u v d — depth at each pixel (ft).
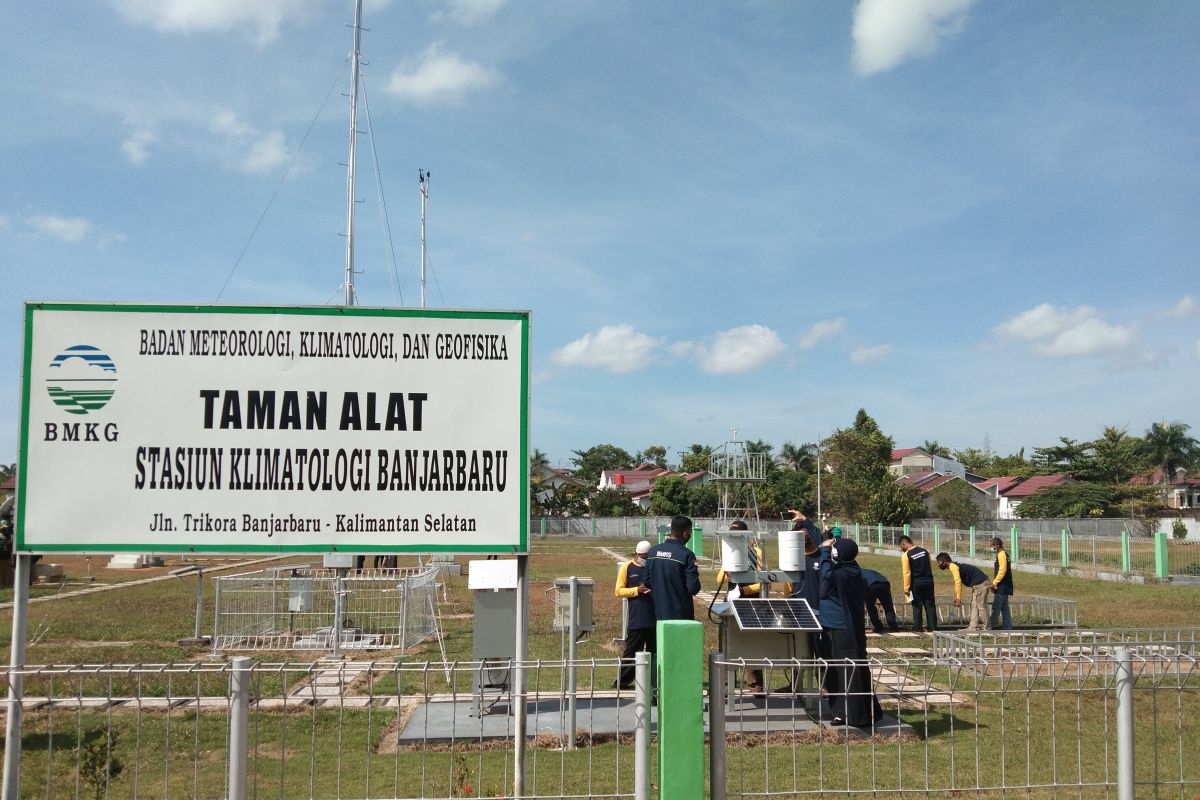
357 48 84.53
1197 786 22.17
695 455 289.33
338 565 46.19
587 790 21.91
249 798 21.54
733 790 21.59
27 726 27.78
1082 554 111.65
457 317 20.98
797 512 33.91
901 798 21.18
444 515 20.62
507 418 20.89
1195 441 224.53
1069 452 245.45
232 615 48.39
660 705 17.11
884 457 250.16
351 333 20.77
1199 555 97.60
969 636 40.60
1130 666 18.92
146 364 20.44
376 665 18.74
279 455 20.47
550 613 62.28
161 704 30.91
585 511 254.47
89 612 62.59
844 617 27.89
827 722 27.66
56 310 20.34
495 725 27.91
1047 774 23.54
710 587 81.76
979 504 200.44
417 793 21.71
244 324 20.63
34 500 19.92
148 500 20.21
